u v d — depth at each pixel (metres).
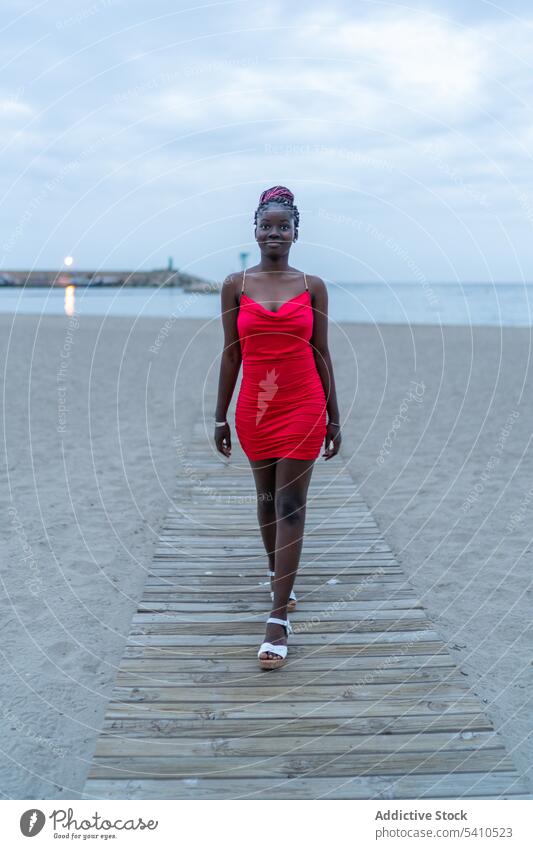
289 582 2.67
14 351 14.62
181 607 3.13
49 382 10.70
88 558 4.06
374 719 2.30
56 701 2.70
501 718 2.56
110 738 2.20
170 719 2.30
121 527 4.57
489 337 17.61
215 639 2.84
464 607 3.46
